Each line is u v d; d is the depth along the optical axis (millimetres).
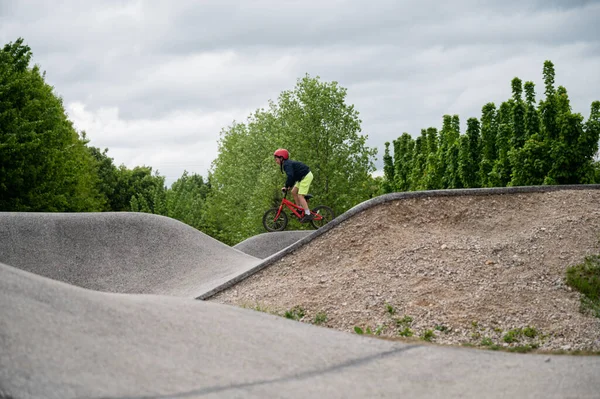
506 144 19734
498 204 11086
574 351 5484
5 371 3332
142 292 12805
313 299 8836
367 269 9422
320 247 10648
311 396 3824
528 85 18812
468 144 21266
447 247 9641
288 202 15352
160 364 3998
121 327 4527
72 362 3691
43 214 14469
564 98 17766
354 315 8055
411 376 4445
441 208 11047
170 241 14633
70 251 13844
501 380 4379
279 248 20250
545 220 10344
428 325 7430
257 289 9859
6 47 27016
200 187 72562
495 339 6938
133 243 14406
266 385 3928
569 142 15695
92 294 5207
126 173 59938
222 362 4258
